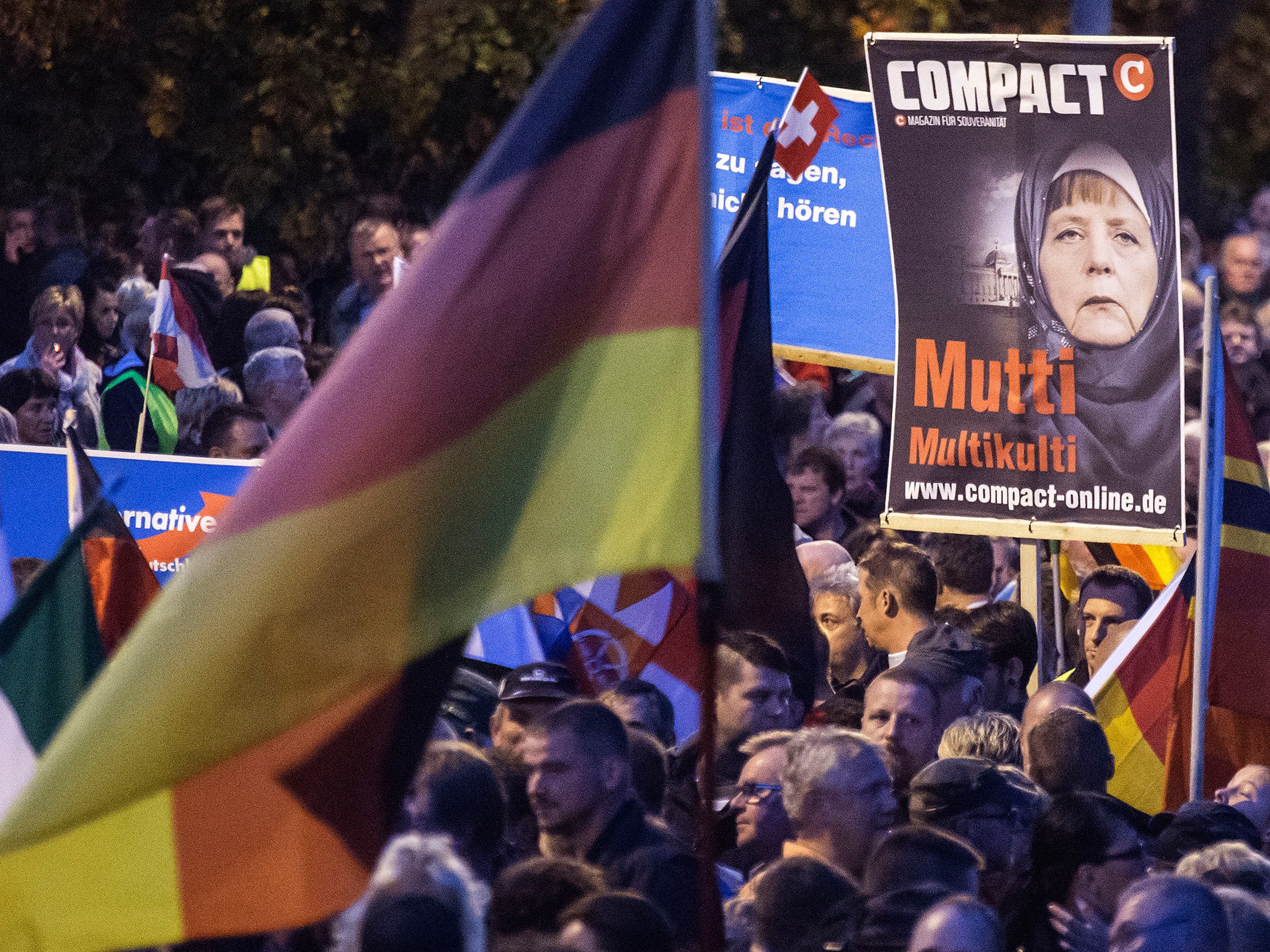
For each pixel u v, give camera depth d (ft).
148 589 57.31
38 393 110.32
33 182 159.53
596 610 71.92
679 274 35.22
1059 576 91.15
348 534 32.45
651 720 59.16
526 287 34.42
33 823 30.07
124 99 159.02
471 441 33.68
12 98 159.22
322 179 158.61
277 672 31.65
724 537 60.59
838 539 95.81
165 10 158.10
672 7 35.68
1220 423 63.77
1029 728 56.44
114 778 30.45
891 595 71.00
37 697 46.75
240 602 31.65
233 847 33.09
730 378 60.70
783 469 105.70
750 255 60.95
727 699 59.00
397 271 93.76
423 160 159.33
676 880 44.39
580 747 46.06
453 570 33.24
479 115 158.81
